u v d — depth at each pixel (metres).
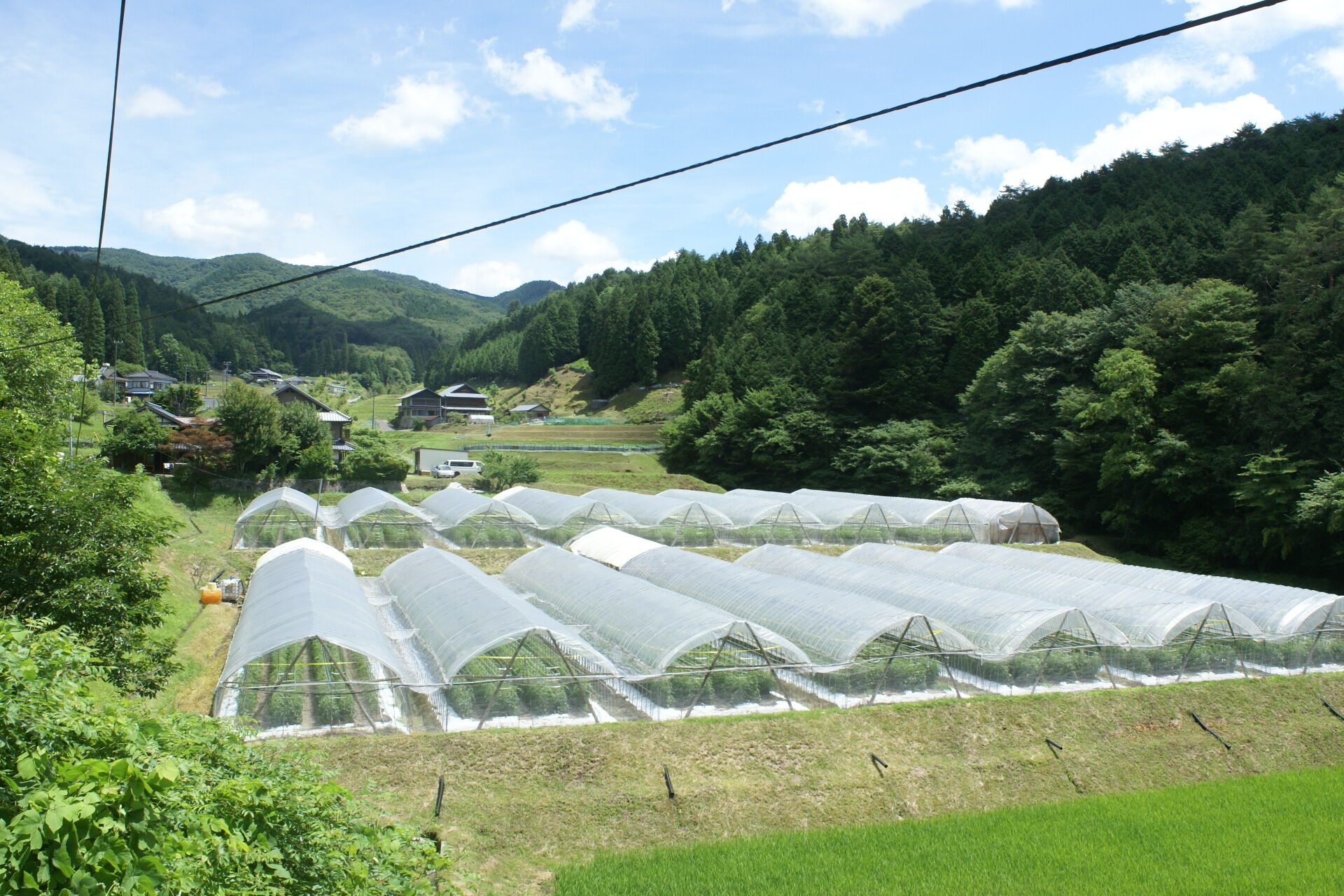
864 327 78.06
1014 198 132.62
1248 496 45.09
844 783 18.78
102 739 7.39
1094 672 25.36
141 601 16.86
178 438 57.31
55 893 5.73
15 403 29.36
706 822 17.27
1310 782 20.05
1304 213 64.94
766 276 125.06
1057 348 61.03
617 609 26.44
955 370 74.19
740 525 47.38
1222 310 51.75
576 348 162.12
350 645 20.69
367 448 63.69
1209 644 26.47
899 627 24.19
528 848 16.11
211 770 9.09
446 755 18.36
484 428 115.31
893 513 48.19
